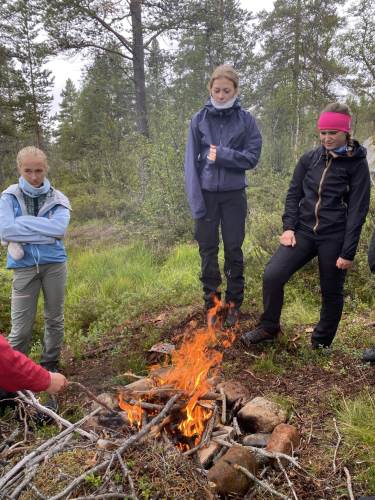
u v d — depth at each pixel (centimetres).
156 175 866
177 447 229
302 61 2020
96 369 377
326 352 335
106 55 1470
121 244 909
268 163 1608
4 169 3331
